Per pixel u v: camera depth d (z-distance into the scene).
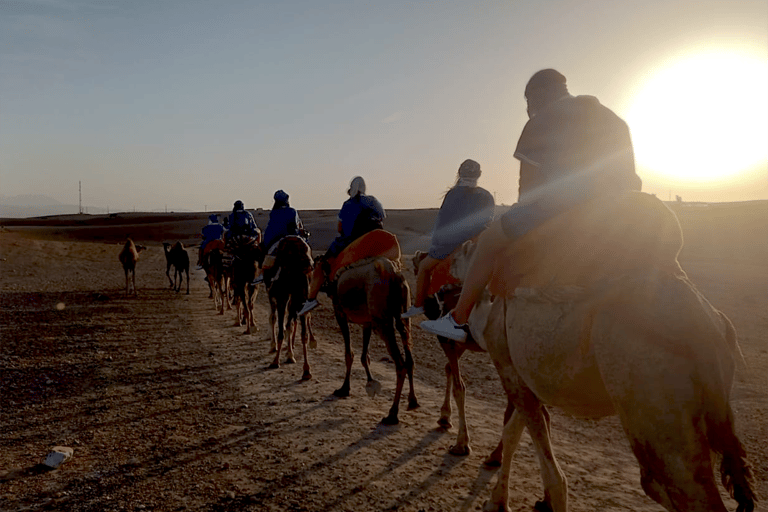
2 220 144.50
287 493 5.71
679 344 3.09
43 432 7.52
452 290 6.24
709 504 2.99
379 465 6.40
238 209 15.88
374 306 7.87
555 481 4.14
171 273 37.34
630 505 5.39
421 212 127.50
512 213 4.03
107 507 5.40
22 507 5.40
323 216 135.25
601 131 3.88
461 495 5.65
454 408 8.73
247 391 9.60
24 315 18.70
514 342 3.96
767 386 9.68
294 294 10.88
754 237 49.41
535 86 4.25
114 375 10.70
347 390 9.34
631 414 3.19
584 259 3.59
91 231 102.38
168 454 6.73
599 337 3.34
